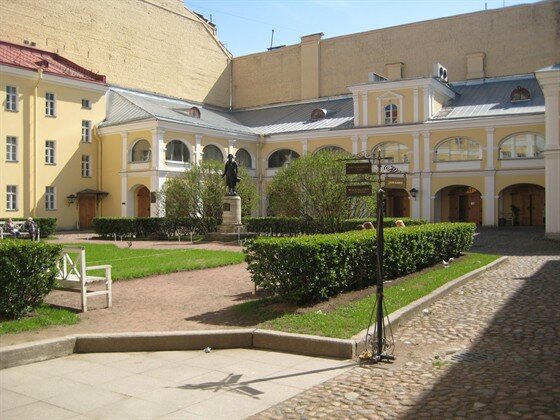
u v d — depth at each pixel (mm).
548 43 42094
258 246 9789
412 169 38844
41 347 6992
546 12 42125
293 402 5488
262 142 45500
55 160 37438
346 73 50188
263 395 5695
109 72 44688
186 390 5859
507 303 10141
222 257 18406
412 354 7148
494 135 36125
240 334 7625
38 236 27672
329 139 42438
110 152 40000
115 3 45375
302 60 52344
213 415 5164
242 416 5141
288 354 7262
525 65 42844
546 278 13141
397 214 40875
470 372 6238
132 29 46688
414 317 9211
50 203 37250
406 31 47594
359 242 10883
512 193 38562
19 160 35094
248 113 52750
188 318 8992
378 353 6883
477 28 44656
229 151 42938
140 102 42000
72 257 18594
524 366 6379
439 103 40375
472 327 8438
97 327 8328
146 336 7523
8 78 34438
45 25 40250
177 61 50656
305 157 25938
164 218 30516
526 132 35188
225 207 29625
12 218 31672
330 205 24703
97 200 40188
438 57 46281
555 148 25359
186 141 39281
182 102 49000
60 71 38156
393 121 39719
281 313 8969
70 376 6348
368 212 25781
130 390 5859
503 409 5055
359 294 10461
